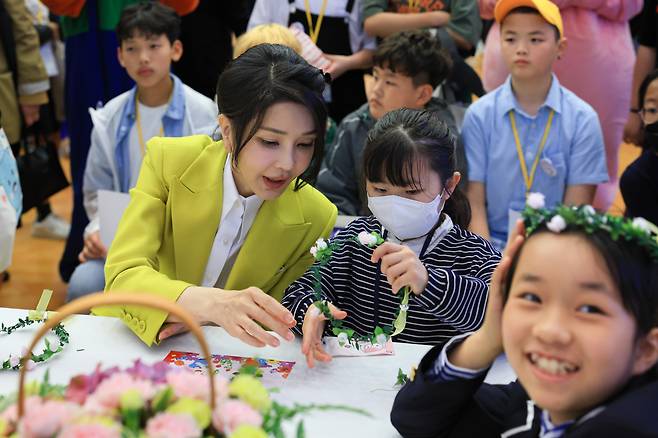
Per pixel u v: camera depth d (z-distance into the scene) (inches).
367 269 56.0
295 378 47.1
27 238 143.8
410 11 115.9
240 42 89.7
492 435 39.8
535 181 90.7
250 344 48.5
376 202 53.1
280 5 115.6
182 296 51.2
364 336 52.4
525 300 32.9
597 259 31.4
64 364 48.2
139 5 95.4
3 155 82.8
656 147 89.1
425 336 55.3
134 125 96.6
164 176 57.8
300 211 58.7
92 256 93.0
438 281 48.8
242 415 31.4
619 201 146.0
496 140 91.5
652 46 120.0
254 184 52.3
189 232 57.3
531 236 33.6
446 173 53.2
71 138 120.3
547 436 34.4
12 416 31.2
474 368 38.0
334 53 116.7
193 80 128.4
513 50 88.6
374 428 41.6
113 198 77.5
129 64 94.3
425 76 89.4
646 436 29.9
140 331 51.1
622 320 31.4
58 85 155.6
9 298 119.0
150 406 31.6
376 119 91.9
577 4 105.0
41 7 146.9
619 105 109.8
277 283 60.3
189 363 48.8
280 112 49.1
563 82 108.7
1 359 48.2
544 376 32.3
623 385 32.5
